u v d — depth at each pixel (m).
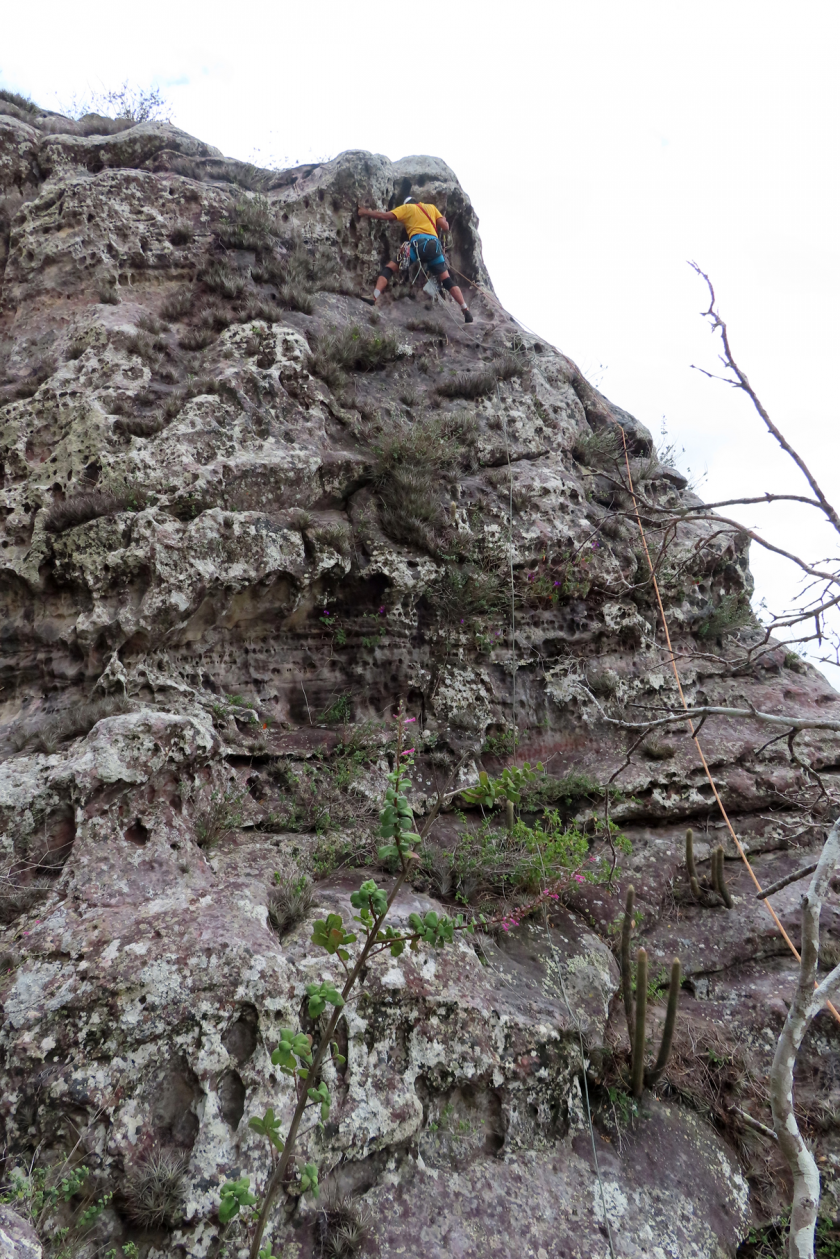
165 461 6.21
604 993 4.73
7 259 8.31
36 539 5.91
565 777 6.29
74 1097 3.28
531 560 7.01
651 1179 4.08
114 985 3.54
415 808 5.81
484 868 5.10
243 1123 3.39
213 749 5.12
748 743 6.84
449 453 7.23
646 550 7.07
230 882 4.43
